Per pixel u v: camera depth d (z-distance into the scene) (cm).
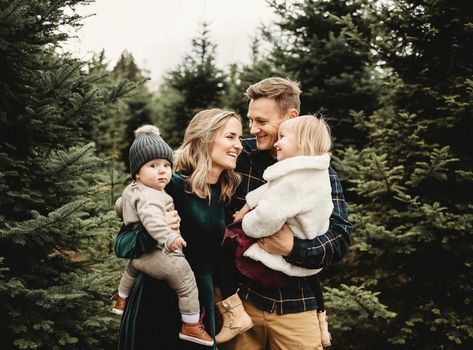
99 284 292
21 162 294
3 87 297
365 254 483
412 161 450
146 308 197
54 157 310
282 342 213
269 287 212
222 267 207
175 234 181
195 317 191
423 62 457
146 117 1040
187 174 208
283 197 188
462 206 405
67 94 314
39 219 264
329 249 200
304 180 192
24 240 278
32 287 305
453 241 402
